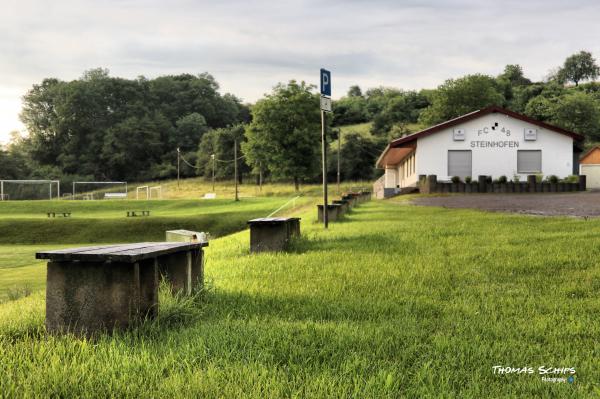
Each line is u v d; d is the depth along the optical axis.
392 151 46.31
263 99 74.62
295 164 72.94
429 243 9.72
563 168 37.09
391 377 3.21
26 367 3.50
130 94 152.00
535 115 106.81
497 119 37.09
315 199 48.38
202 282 5.90
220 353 3.75
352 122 142.50
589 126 101.31
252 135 74.94
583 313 4.77
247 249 10.86
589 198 24.44
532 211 16.88
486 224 12.51
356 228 13.39
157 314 4.49
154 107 154.62
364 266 7.52
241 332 4.23
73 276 4.22
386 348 3.88
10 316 5.38
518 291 5.72
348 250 9.27
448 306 5.14
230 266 8.38
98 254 4.04
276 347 3.88
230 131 113.88
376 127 120.12
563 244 8.62
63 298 4.23
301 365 3.52
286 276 7.09
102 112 142.50
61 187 118.69
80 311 4.21
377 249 9.25
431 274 6.74
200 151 124.31
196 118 144.00
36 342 4.02
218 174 109.62
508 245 8.93
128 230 40.62
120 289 4.17
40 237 39.53
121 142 130.88
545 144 37.09
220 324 4.53
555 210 17.19
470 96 91.12
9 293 10.36
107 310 4.18
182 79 177.38
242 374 3.33
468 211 17.75
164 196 93.00
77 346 3.91
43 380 3.21
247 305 5.37
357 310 5.08
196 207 58.22
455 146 37.28
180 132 140.25
